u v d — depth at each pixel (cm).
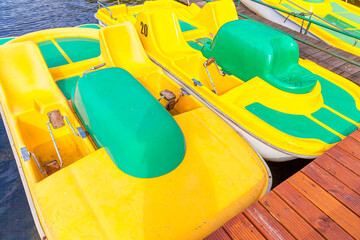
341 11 897
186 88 416
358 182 257
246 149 296
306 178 261
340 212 230
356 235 213
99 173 251
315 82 350
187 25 634
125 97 274
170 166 251
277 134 313
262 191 263
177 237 212
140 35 518
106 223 216
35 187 244
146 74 419
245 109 351
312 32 796
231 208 238
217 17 586
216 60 446
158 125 250
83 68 450
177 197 236
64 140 354
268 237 212
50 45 548
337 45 738
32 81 354
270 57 356
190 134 301
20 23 1023
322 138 315
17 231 330
